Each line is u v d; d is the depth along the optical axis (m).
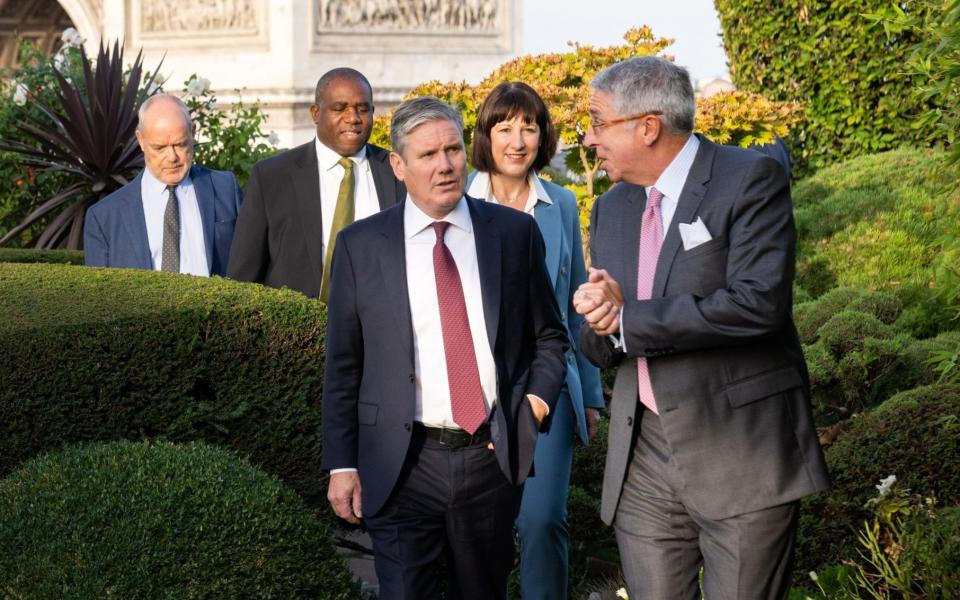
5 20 24.17
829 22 8.95
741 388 3.24
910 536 3.93
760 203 3.20
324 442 3.65
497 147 4.46
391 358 3.54
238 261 5.09
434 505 3.60
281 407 4.34
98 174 9.52
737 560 3.25
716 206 3.23
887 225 7.43
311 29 17.27
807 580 4.46
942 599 3.72
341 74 5.06
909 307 6.82
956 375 4.51
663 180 3.32
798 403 3.30
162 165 5.48
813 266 7.43
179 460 3.58
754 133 7.43
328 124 5.03
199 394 4.28
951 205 7.24
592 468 5.49
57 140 9.77
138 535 3.31
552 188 4.63
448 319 3.55
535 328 3.76
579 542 5.23
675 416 3.27
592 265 3.55
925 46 4.28
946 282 4.88
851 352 5.63
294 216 5.05
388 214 3.63
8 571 3.24
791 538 3.30
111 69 9.47
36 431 3.92
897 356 5.61
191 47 18.09
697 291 3.24
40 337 3.91
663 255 3.29
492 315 3.57
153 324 4.09
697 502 3.28
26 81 10.73
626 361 3.46
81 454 3.60
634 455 3.47
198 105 10.36
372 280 3.56
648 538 3.43
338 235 3.65
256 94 17.34
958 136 4.30
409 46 18.30
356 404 3.66
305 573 3.50
